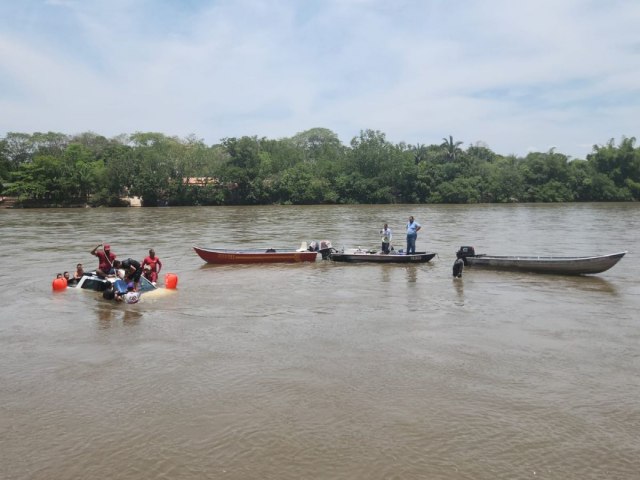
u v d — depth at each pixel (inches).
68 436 302.8
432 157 4426.7
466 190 3907.5
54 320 542.6
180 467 271.1
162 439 298.7
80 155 3722.9
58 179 3272.6
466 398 348.8
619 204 3641.7
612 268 864.9
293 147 4702.3
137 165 3422.7
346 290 692.1
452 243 1266.0
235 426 312.3
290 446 289.7
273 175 3907.5
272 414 326.6
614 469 268.1
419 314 563.8
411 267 876.0
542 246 1196.5
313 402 343.0
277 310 583.5
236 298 644.1
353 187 3863.2
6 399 351.9
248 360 420.8
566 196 4072.3
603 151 4281.5
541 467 269.9
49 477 263.7
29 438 301.1
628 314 561.9
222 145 3907.5
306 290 693.3
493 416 323.6
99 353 439.8
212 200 3602.4
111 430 309.3
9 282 754.2
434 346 454.3
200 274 821.2
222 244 1264.8
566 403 341.7
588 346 454.0
